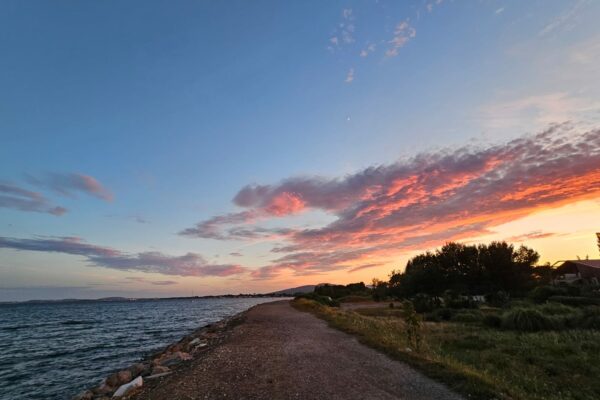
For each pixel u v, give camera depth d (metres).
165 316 93.75
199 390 9.81
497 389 8.98
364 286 123.88
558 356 13.78
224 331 28.97
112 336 45.00
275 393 9.22
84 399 13.73
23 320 85.75
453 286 63.12
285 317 36.59
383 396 8.73
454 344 17.08
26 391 18.86
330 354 14.30
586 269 59.75
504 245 64.62
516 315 21.88
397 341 16.45
